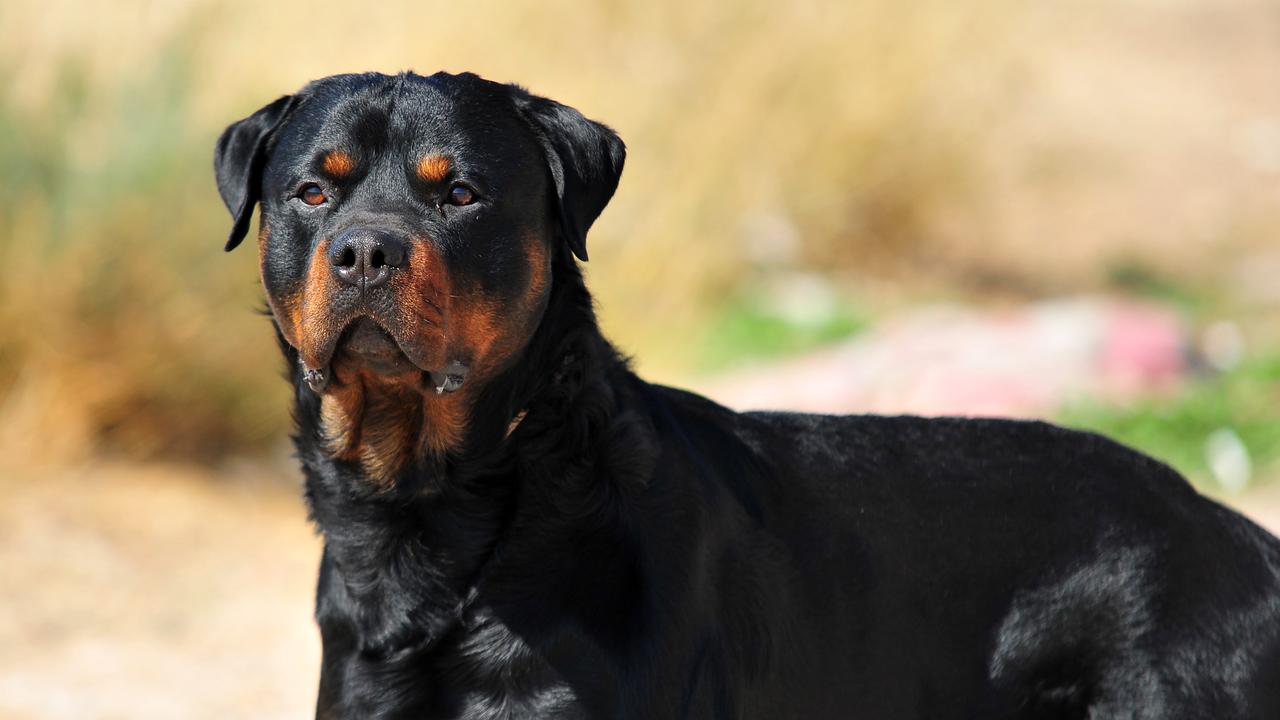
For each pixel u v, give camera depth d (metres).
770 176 21.30
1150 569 6.20
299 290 5.83
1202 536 6.33
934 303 21.17
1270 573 6.39
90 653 10.22
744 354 18.44
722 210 20.23
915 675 6.16
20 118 13.70
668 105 20.39
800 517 6.10
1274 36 39.66
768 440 6.29
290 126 6.05
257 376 14.05
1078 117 32.06
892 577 6.15
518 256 5.82
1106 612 6.18
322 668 5.94
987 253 23.91
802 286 21.08
